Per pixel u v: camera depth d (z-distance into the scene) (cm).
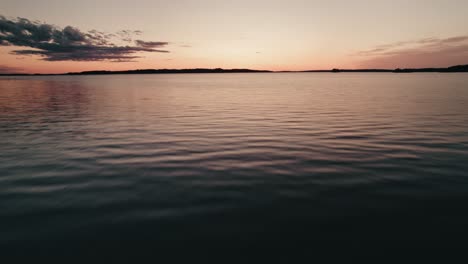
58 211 481
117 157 799
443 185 579
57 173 668
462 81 5897
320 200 520
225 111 1794
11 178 634
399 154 809
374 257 357
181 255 363
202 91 3878
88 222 445
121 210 484
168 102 2383
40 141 992
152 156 809
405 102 2167
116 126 1287
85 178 636
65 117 1558
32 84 6400
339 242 389
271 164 731
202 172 675
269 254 364
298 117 1524
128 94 3316
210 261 352
